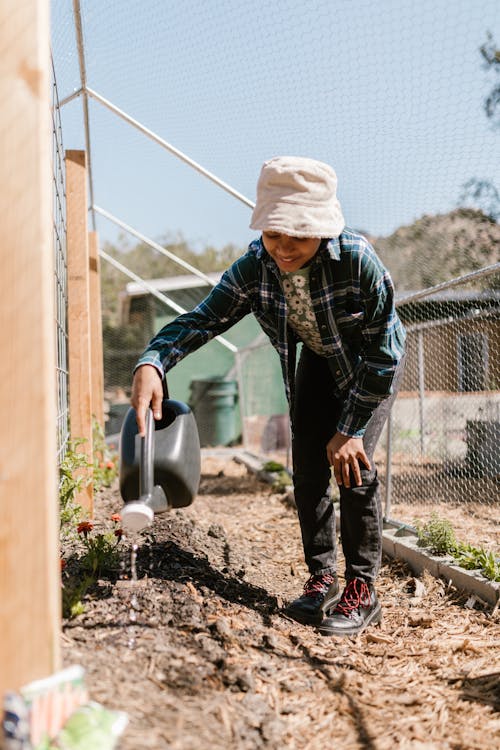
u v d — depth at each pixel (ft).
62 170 15.55
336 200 7.59
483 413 19.30
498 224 26.53
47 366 4.97
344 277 7.81
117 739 4.89
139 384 7.52
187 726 5.60
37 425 4.91
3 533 4.82
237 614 8.55
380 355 7.98
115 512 14.52
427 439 23.79
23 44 5.03
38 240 4.99
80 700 4.99
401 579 11.29
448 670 7.60
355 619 8.64
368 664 7.76
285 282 8.03
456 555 11.19
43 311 4.97
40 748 4.53
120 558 9.63
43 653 4.87
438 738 6.17
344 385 8.50
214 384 36.01
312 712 6.51
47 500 4.91
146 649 6.91
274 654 7.64
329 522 9.16
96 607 7.89
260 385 30.76
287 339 8.52
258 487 21.91
